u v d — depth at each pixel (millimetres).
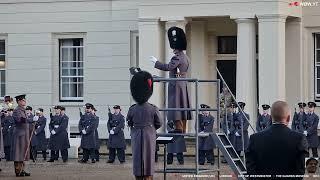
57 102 62344
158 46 56062
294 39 56844
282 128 19094
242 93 53969
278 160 18938
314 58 57344
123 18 60312
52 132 51656
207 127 48281
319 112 57031
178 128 31031
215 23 58875
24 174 41344
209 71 59375
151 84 29844
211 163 47375
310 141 49938
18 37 63000
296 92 56781
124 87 60375
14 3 62969
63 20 61906
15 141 41312
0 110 50938
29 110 52969
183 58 31125
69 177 40375
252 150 19156
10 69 63250
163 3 55719
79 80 62000
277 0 53469
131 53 60219
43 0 62281
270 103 53375
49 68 62375
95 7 61094
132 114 29750
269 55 53594
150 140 29609
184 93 30969
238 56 54250
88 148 50812
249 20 54094
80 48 61938
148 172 29641
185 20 55531
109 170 44375
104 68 60906
